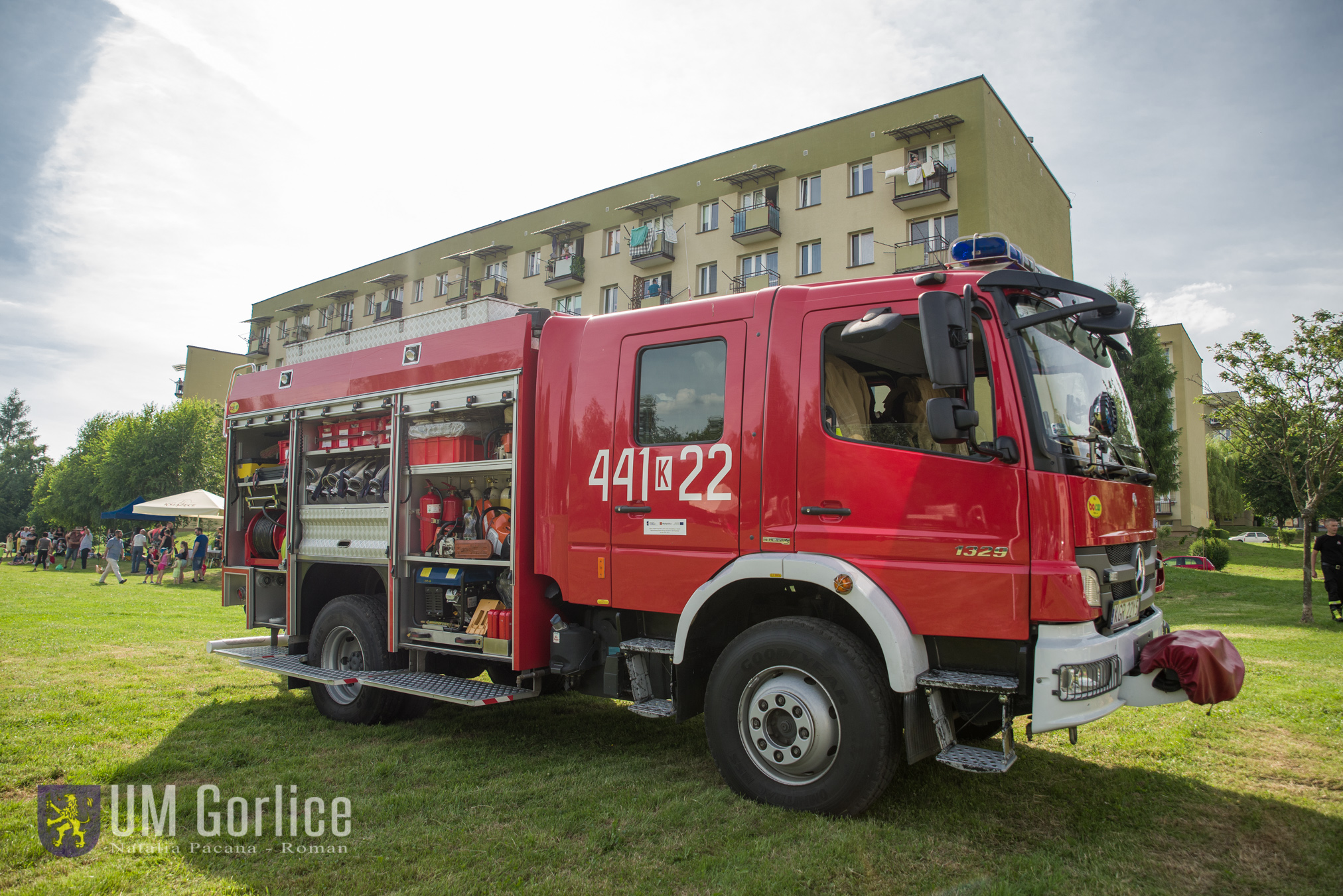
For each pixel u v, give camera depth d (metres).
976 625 3.49
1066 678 3.30
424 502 5.70
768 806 3.83
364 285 44.00
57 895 2.98
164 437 36.84
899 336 3.92
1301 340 13.16
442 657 5.84
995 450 3.51
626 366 4.71
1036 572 3.39
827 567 3.77
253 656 6.54
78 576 24.22
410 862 3.29
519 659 4.86
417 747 5.08
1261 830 3.59
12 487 67.12
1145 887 3.02
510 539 5.02
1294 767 4.47
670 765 4.64
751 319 4.31
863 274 26.14
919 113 25.22
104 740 5.16
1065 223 30.42
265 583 7.07
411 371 5.74
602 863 3.25
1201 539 24.36
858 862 3.22
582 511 4.72
